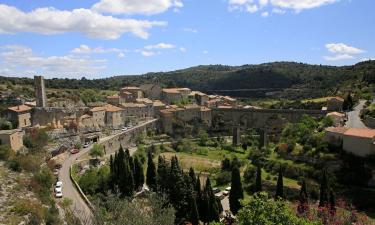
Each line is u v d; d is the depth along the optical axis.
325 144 104.81
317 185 91.19
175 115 187.75
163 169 78.50
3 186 62.69
